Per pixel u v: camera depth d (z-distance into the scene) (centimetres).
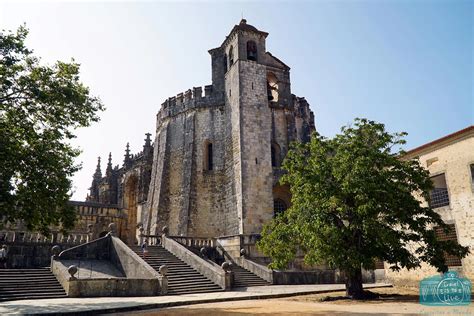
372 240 1917
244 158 3812
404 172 1995
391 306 1559
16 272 2359
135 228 5306
